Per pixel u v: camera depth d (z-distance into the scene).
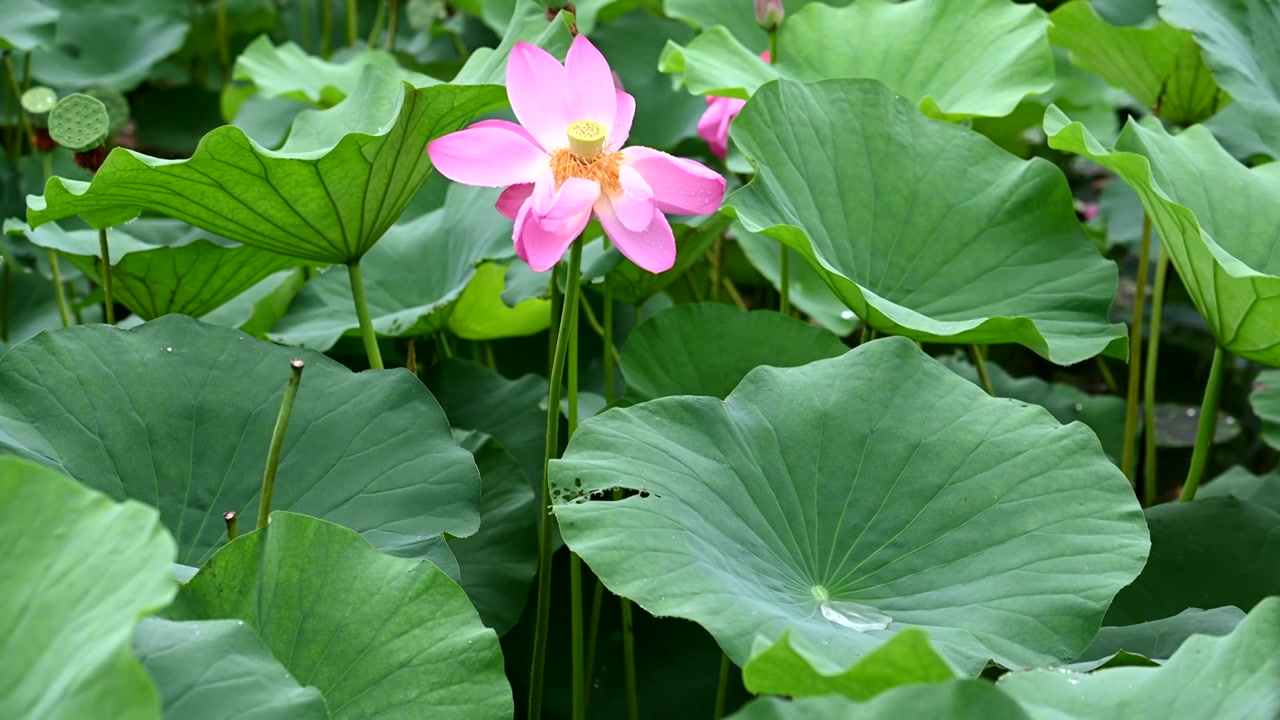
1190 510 3.21
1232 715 2.66
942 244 3.27
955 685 2.61
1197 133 3.31
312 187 3.08
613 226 2.96
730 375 3.31
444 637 2.84
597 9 4.25
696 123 3.82
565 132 2.98
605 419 2.96
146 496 3.00
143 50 5.33
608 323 3.44
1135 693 2.70
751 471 2.97
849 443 3.00
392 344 3.57
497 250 3.39
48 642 2.58
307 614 2.83
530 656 3.29
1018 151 4.38
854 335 4.20
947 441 2.99
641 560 2.83
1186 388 4.46
